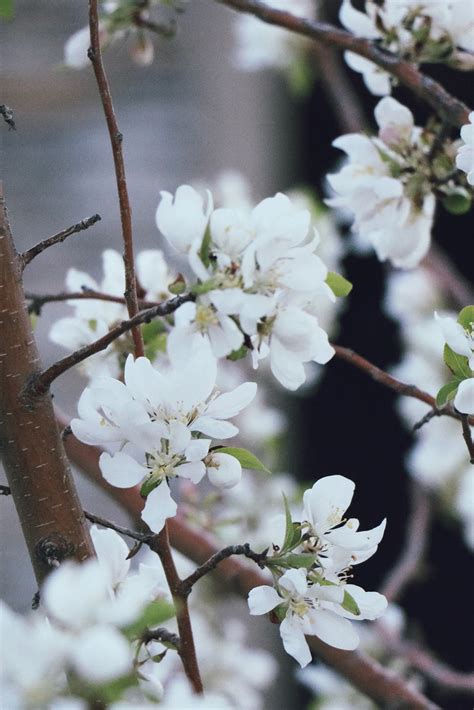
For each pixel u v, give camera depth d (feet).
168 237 4.38
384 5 5.04
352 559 4.42
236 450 4.43
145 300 5.00
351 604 4.39
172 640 4.42
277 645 8.60
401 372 7.11
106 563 4.44
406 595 9.10
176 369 4.38
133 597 4.08
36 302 4.98
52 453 4.40
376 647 6.18
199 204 4.40
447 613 9.06
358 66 5.17
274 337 4.39
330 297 4.40
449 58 5.05
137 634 4.40
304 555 4.38
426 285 7.15
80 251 9.42
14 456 4.39
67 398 8.32
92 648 4.00
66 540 4.39
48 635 4.02
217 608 6.65
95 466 5.12
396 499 9.45
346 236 8.48
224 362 7.13
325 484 4.43
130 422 4.34
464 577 9.05
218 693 6.19
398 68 5.02
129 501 5.12
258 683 6.25
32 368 4.39
